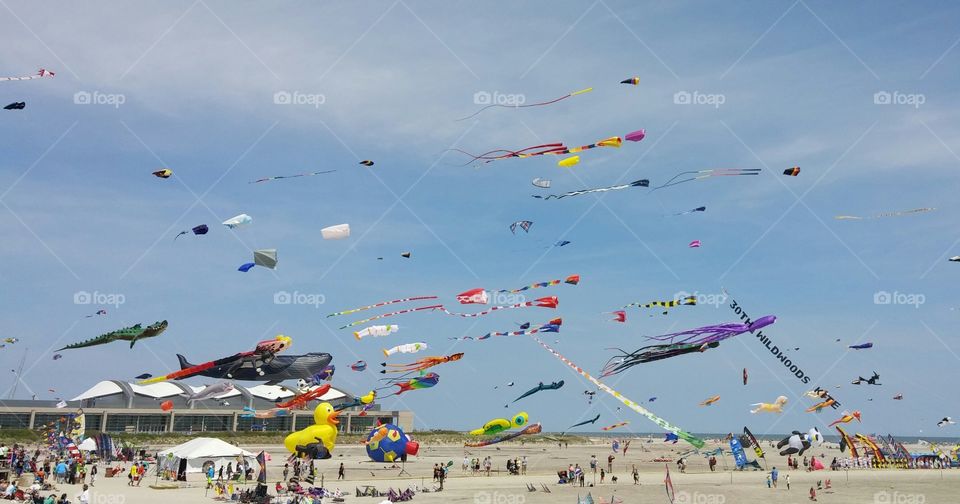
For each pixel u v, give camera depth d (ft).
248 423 365.20
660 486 185.26
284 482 168.76
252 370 92.53
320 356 96.48
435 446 410.72
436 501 146.00
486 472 215.10
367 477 192.75
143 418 338.13
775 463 298.35
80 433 222.28
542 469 244.22
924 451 395.34
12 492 121.29
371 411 411.75
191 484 159.43
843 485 198.80
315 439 197.57
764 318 90.07
